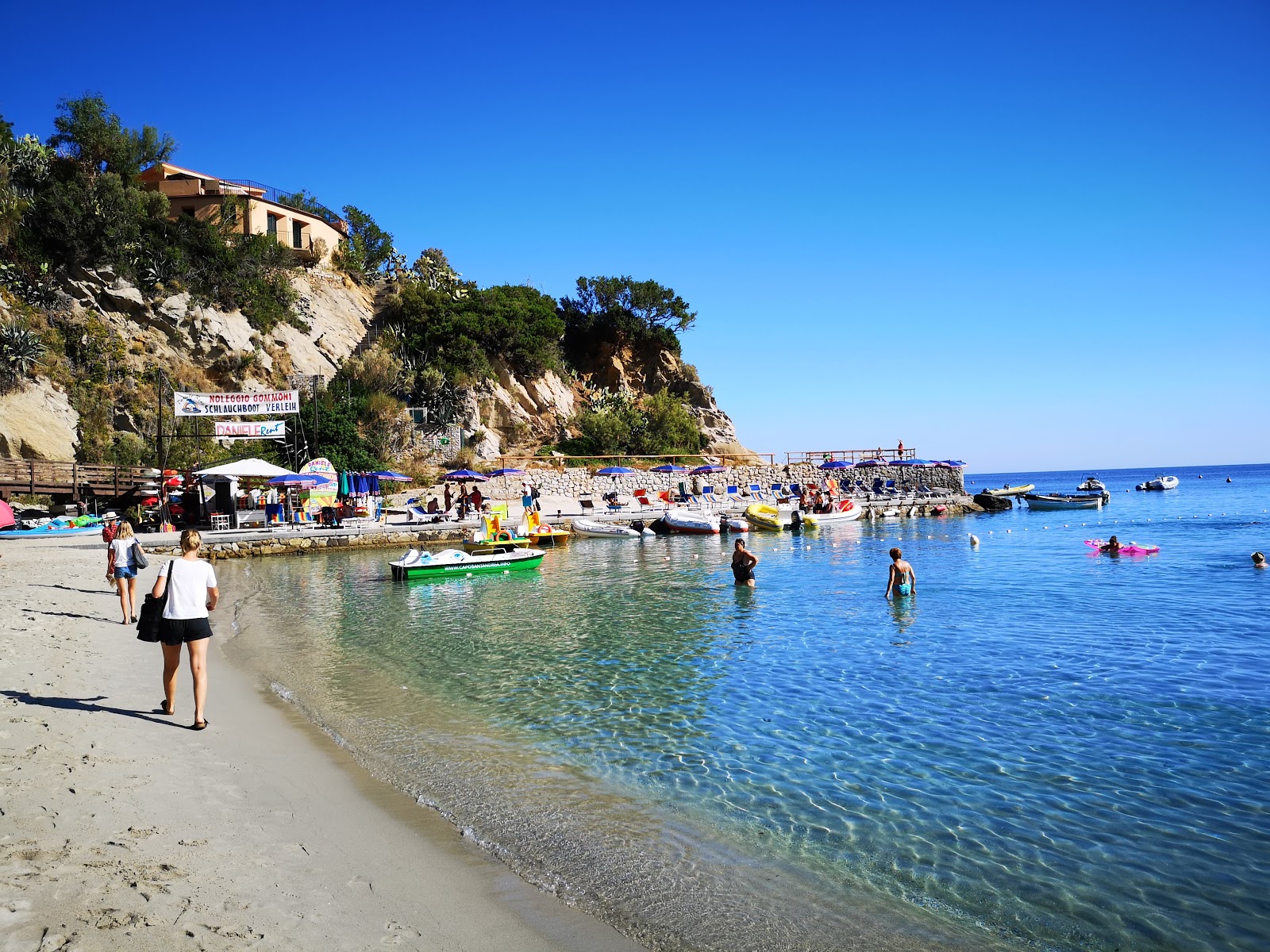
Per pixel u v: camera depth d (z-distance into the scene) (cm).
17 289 4838
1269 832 748
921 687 1266
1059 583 2459
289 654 1549
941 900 625
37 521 3722
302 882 576
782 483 6694
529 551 3048
